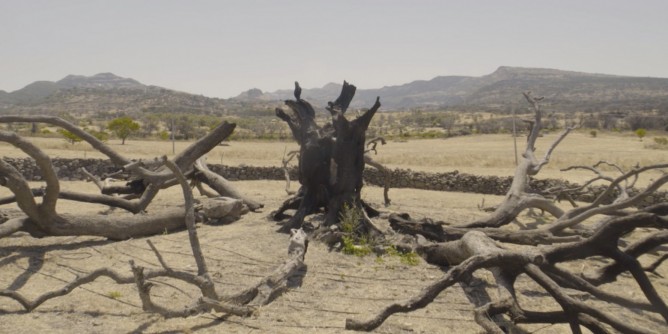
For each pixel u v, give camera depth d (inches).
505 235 342.3
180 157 453.4
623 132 3006.9
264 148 1544.0
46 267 312.5
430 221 362.9
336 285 284.7
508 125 3597.4
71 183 773.9
